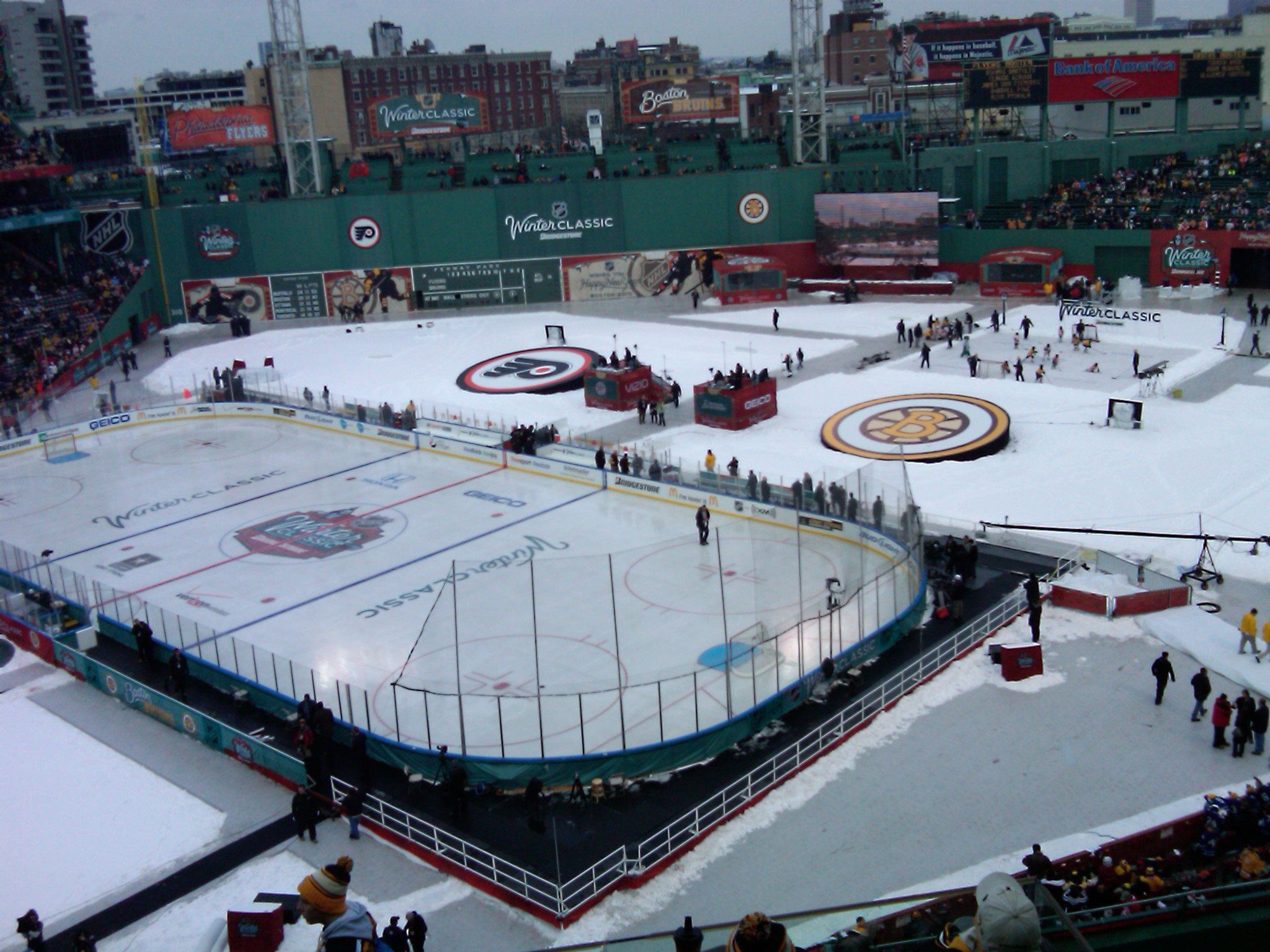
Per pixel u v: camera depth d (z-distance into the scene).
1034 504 43.06
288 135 94.25
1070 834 22.97
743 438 54.06
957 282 90.19
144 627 34.66
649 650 31.55
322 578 40.34
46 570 42.50
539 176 98.50
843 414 55.16
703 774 26.72
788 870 22.70
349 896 23.12
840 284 88.94
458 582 38.19
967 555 36.19
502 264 94.44
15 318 80.38
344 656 33.34
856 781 25.69
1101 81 87.75
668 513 44.81
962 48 98.19
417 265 94.19
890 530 37.03
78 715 32.53
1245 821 21.58
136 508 50.22
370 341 83.31
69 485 54.47
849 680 30.45
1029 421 52.19
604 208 93.19
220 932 21.47
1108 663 30.33
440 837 24.70
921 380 61.22
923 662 31.19
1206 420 50.25
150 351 85.00
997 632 32.44
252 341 86.12
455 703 29.53
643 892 22.38
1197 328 67.81
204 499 50.97
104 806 27.52
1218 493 42.34
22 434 60.66
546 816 25.38
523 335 81.75
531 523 44.72
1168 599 32.94
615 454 48.78
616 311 89.44
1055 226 86.06
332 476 53.38
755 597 34.44
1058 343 67.00
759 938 11.04
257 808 26.98
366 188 98.62
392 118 103.12
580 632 33.12
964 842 23.03
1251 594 34.09
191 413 66.62
